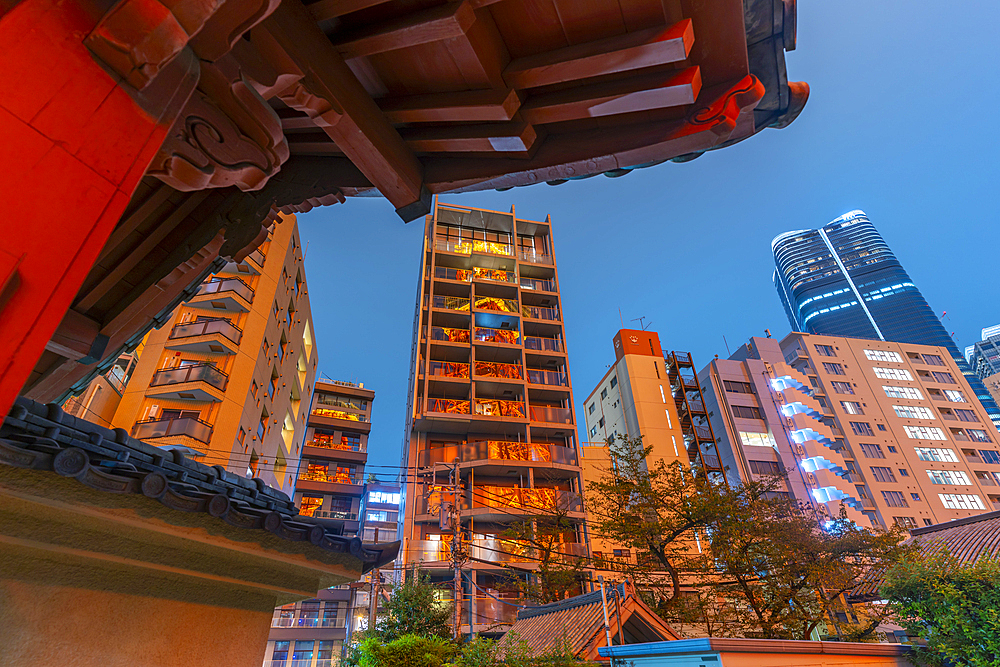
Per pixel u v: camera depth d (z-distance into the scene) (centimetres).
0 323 121
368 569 367
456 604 1673
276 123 244
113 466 227
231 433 2100
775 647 805
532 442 3144
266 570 322
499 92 279
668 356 4241
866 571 1806
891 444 4753
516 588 2430
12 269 124
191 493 251
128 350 407
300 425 3344
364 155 295
